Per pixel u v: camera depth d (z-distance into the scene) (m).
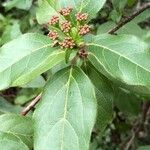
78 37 0.23
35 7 0.42
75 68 0.23
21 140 0.22
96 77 0.25
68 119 0.21
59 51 0.23
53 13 0.26
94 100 0.21
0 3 0.53
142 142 0.52
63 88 0.22
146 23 0.48
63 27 0.23
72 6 0.25
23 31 0.41
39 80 0.29
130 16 0.31
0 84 0.22
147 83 0.20
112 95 0.25
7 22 0.45
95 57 0.22
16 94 0.42
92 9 0.24
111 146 0.49
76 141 0.21
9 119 0.23
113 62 0.21
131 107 0.39
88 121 0.21
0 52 0.23
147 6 0.31
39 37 0.23
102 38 0.22
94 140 0.44
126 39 0.22
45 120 0.22
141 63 0.21
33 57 0.23
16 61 0.23
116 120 0.48
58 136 0.21
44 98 0.22
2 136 0.22
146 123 0.52
